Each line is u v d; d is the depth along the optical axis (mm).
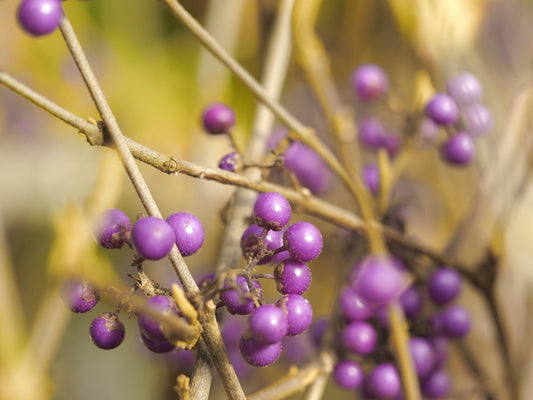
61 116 130
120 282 194
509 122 191
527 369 194
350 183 162
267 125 179
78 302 130
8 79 128
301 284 132
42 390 200
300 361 213
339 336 167
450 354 218
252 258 135
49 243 238
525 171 188
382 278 131
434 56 212
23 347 196
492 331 211
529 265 203
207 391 135
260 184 149
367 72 185
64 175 242
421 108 180
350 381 164
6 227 237
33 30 126
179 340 126
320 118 228
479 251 187
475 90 176
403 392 159
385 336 167
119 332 131
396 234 169
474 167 216
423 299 172
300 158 180
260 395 153
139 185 129
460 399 191
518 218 198
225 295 131
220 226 226
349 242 175
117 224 131
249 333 129
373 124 189
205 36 151
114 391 233
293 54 188
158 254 124
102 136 130
